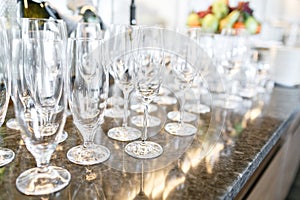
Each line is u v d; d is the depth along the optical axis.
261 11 2.26
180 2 1.96
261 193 0.78
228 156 0.61
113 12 1.30
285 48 1.42
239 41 1.19
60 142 0.64
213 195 0.46
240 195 0.58
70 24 0.93
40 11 0.82
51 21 0.52
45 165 0.50
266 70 1.37
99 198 0.44
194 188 0.48
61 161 0.55
